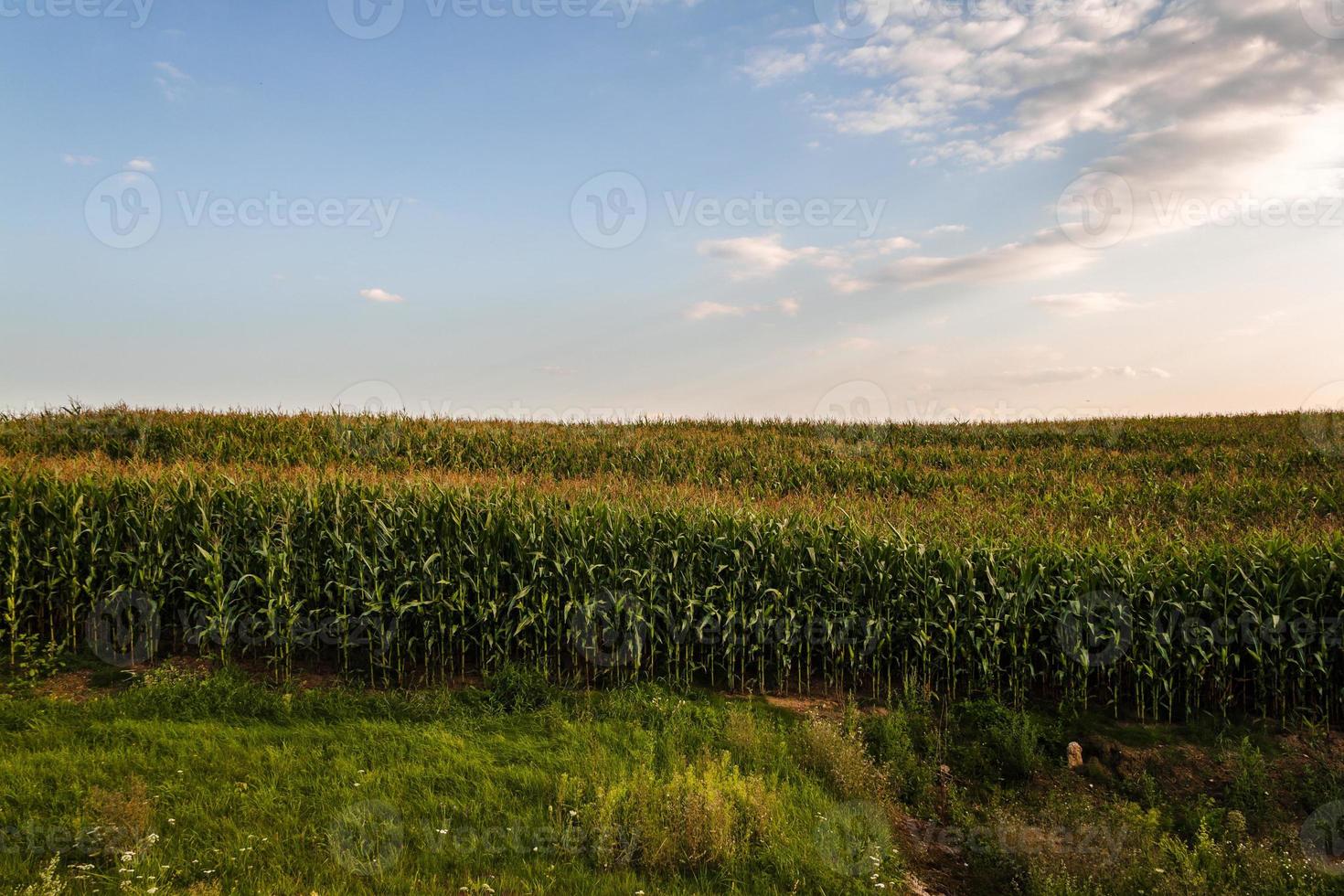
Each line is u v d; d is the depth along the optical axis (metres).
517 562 11.46
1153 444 24.62
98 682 9.80
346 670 10.62
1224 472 20.80
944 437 26.80
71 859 6.12
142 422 19.78
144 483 11.99
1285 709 10.09
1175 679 10.39
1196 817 8.23
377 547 11.16
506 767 8.15
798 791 8.18
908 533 12.27
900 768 8.95
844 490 19.50
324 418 22.42
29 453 16.75
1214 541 12.12
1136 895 6.97
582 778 7.93
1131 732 9.82
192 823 6.77
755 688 10.97
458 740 8.67
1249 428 25.94
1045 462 22.77
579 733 9.04
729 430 27.03
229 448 19.08
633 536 11.96
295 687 9.78
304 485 12.38
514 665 10.71
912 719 9.91
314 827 6.84
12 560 10.72
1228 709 10.27
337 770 7.86
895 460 22.81
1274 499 17.45
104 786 7.10
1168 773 9.09
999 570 11.12
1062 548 11.78
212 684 9.47
